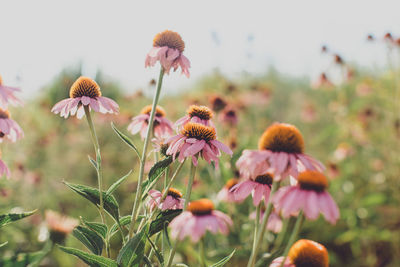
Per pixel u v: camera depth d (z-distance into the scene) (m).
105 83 7.51
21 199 4.49
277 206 1.63
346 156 6.79
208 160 2.04
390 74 6.50
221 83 7.27
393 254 4.92
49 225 2.14
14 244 3.36
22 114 5.83
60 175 5.65
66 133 6.82
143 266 1.98
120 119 6.44
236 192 2.15
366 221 5.26
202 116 2.54
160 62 2.04
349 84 8.11
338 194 6.20
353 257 4.93
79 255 1.73
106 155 6.02
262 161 1.77
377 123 7.23
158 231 1.98
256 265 2.27
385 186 6.00
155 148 2.44
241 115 6.94
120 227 1.91
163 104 7.86
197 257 3.14
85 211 4.83
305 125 9.44
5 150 4.47
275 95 10.18
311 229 4.78
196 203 1.85
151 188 2.11
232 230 3.34
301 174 1.65
